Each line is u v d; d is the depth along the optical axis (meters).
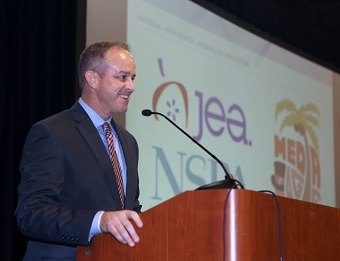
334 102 6.22
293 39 5.82
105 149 2.07
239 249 1.46
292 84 5.64
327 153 5.94
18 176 3.61
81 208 1.95
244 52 5.11
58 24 3.96
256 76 5.20
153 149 4.05
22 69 3.74
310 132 5.75
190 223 1.55
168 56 4.33
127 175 2.16
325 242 1.79
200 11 4.70
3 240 3.44
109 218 1.67
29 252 1.98
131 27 4.11
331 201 5.88
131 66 2.20
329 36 6.41
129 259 1.64
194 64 4.55
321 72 6.13
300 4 5.71
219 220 1.50
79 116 2.13
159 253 1.59
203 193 1.54
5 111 3.57
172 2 4.45
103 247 1.71
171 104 4.27
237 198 1.49
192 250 1.53
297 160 5.48
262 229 1.53
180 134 4.29
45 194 1.88
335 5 5.82
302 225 1.69
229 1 5.02
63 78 3.88
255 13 5.32
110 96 2.17
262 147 5.08
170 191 4.11
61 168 1.96
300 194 5.44
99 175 2.00
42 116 3.78
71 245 1.79
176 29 4.45
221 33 4.89
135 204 2.21
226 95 4.80
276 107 5.36
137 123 3.99
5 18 3.61
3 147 3.53
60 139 1.99
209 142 4.54
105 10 4.01
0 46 3.56
